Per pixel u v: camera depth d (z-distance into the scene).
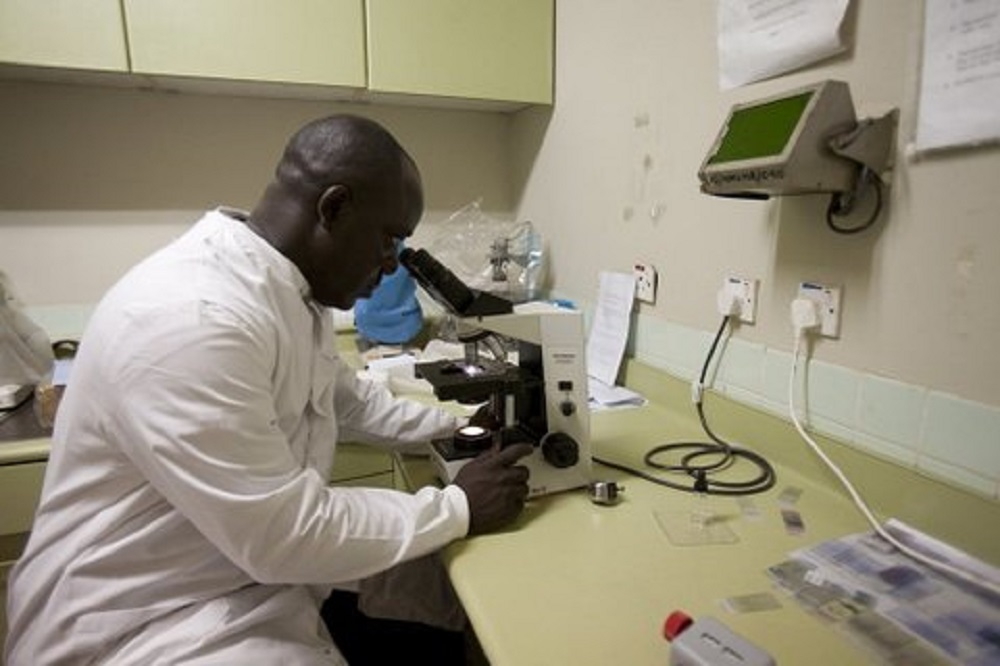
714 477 1.06
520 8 1.85
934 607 0.70
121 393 0.69
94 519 0.79
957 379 0.82
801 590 0.73
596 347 1.67
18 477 1.27
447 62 1.81
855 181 0.91
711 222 1.26
